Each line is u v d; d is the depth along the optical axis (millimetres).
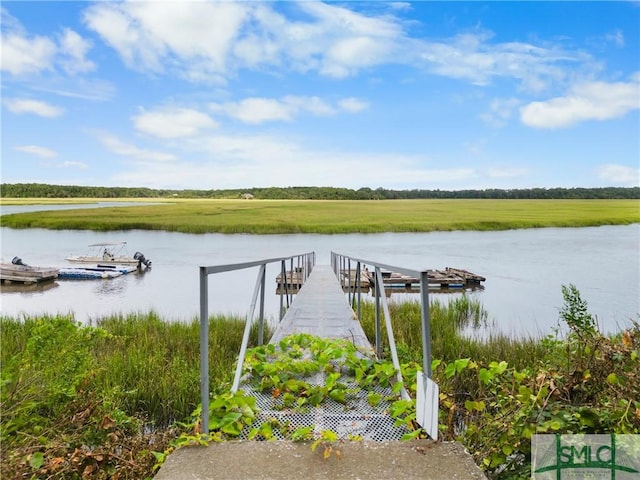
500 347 6820
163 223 42719
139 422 4062
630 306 10906
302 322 5758
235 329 8156
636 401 2662
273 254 23469
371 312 9438
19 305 12109
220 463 2045
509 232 36719
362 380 3318
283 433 2576
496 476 2715
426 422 2318
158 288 14734
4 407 3135
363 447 2160
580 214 56031
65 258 22297
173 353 6555
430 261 20266
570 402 2928
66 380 3621
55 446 2959
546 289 13578
